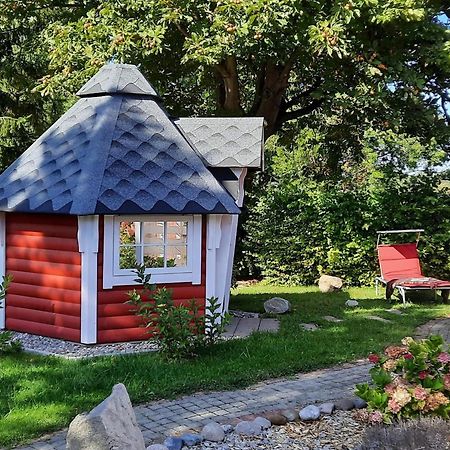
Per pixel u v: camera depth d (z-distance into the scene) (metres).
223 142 9.73
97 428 3.37
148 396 5.76
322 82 13.28
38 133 17.38
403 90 12.31
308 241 15.41
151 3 10.90
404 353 4.92
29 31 16.08
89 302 7.93
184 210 8.15
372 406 4.62
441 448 3.85
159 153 8.64
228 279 9.80
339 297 12.98
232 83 13.59
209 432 4.76
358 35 11.70
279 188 16.45
